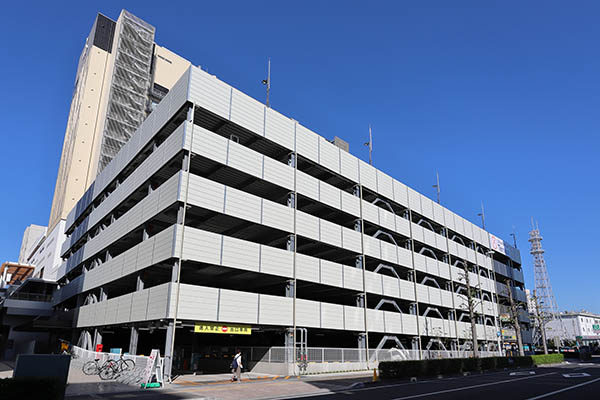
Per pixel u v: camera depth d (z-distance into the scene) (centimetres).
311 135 3584
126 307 2841
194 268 2919
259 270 2822
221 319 2528
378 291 3816
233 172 2972
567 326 13325
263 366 2875
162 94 8038
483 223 6594
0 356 4878
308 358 2920
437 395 1608
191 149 2638
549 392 1719
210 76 2900
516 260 7288
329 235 3456
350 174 3925
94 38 7769
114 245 3541
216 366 3131
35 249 8538
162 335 4262
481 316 5525
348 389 1891
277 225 3041
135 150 3484
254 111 3134
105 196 4241
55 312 4897
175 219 2961
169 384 2005
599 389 1842
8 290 6369
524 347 6562
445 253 5238
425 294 4484
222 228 3192
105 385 1909
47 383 999
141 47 7925
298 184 3312
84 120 7181
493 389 1845
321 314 3170
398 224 4394
